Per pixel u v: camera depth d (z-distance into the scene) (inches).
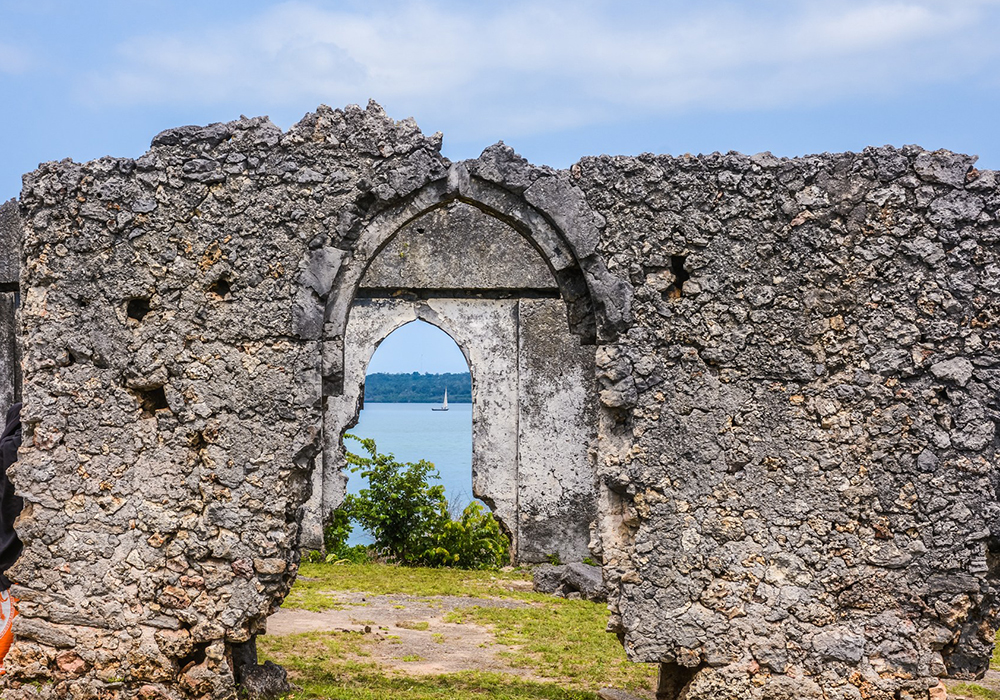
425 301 442.6
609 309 216.7
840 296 213.6
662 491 215.0
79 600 220.2
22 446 223.8
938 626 209.2
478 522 451.8
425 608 337.1
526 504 427.2
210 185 223.6
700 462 214.7
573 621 319.3
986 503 209.6
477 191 223.1
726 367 215.3
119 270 222.7
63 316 222.5
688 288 216.2
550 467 428.1
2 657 224.1
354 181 223.1
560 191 219.8
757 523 213.2
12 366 362.0
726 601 212.8
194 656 222.5
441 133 224.8
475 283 433.1
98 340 222.4
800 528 212.4
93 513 220.8
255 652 238.7
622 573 216.7
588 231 218.4
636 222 217.9
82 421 222.2
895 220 213.2
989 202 211.6
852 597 210.4
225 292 224.5
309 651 269.0
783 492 213.2
